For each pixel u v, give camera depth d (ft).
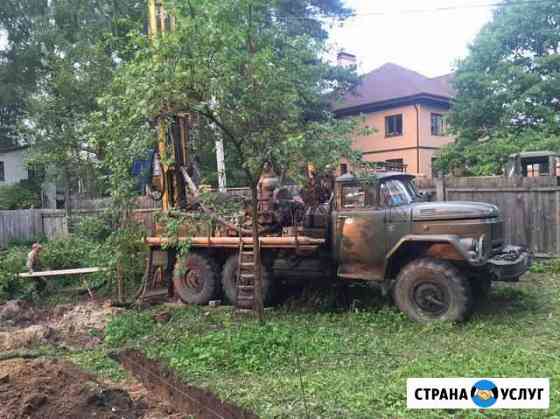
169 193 30.17
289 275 26.40
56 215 54.34
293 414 12.91
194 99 19.19
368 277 23.91
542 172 41.57
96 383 15.15
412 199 24.64
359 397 13.76
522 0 58.85
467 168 59.67
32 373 15.23
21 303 30.14
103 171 42.22
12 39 77.10
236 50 19.15
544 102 59.16
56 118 41.70
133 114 19.94
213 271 28.43
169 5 18.47
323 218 25.22
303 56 21.89
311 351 18.45
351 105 92.12
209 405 14.44
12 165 95.76
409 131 86.33
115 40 25.34
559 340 18.53
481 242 21.47
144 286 29.78
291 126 19.71
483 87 61.11
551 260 31.22
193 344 19.74
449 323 20.92
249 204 27.43
